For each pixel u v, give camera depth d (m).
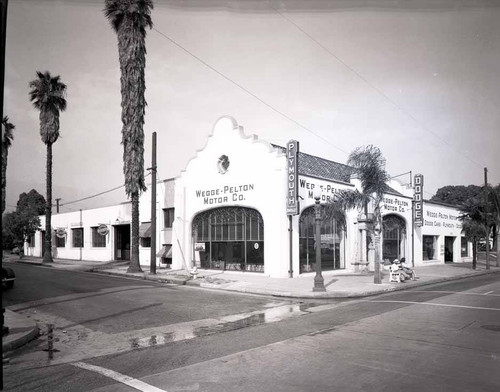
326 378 5.96
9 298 14.66
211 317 11.43
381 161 20.06
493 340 8.25
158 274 23.73
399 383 5.71
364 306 13.31
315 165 27.92
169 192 29.78
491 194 35.53
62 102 36.44
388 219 31.44
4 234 44.69
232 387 5.66
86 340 8.95
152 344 8.46
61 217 45.41
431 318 10.79
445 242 41.69
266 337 8.79
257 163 23.31
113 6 25.67
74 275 23.88
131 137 25.48
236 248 24.55
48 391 5.69
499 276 26.48
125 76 25.62
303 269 22.95
